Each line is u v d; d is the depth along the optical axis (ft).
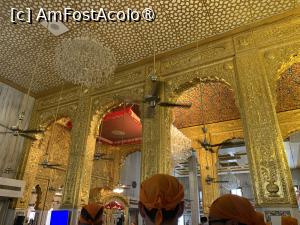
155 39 24.52
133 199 46.98
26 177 30.53
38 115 33.78
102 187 39.81
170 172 22.11
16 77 31.48
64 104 31.91
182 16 21.95
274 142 17.81
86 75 17.89
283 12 20.95
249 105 19.81
